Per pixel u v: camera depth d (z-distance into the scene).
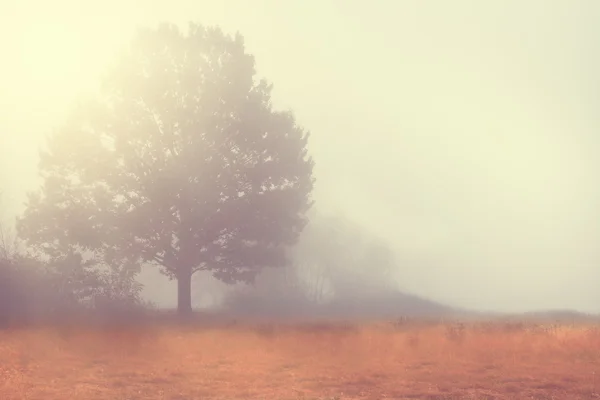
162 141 37.09
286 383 12.22
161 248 36.84
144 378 12.59
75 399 10.23
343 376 13.14
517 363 15.20
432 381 12.53
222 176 37.16
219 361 15.48
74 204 36.31
